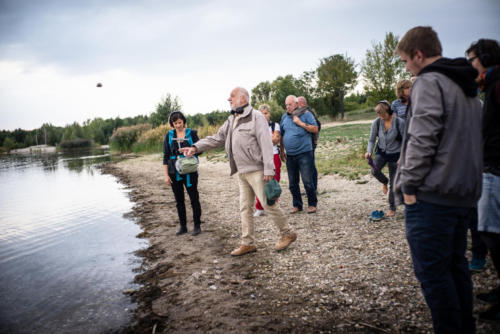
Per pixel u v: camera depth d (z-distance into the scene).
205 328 2.36
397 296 2.56
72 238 5.05
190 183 4.71
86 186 11.06
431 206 1.70
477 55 2.07
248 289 2.95
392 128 4.29
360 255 3.42
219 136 4.06
